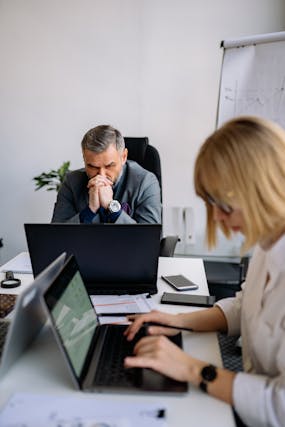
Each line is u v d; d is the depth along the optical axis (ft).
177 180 9.52
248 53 7.45
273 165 2.47
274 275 2.80
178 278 4.73
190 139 9.28
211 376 2.56
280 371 2.54
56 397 2.51
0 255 10.46
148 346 2.81
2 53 9.48
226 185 2.52
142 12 8.79
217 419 2.34
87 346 2.96
